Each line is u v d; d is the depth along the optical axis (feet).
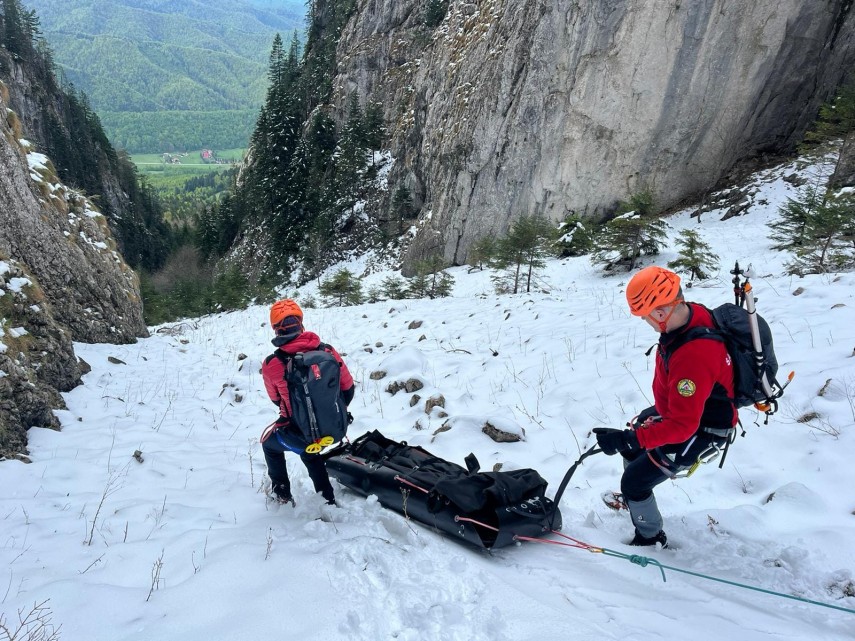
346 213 149.89
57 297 33.01
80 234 37.91
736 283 9.68
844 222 36.63
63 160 303.68
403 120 146.92
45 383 21.83
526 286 60.70
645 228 57.31
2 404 17.57
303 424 12.22
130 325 40.22
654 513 11.10
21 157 34.01
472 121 97.66
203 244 224.33
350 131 155.74
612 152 80.18
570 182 84.02
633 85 76.02
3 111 34.17
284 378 12.29
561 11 80.12
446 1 152.66
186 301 126.00
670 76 74.18
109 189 334.24
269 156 185.98
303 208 164.55
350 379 13.50
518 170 90.02
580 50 78.38
